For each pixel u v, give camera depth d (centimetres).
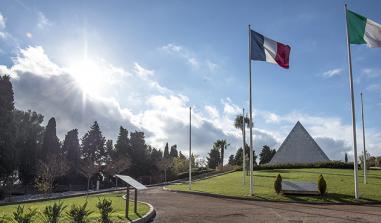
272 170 5906
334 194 2808
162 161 8019
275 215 1852
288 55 2886
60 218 1404
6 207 2405
